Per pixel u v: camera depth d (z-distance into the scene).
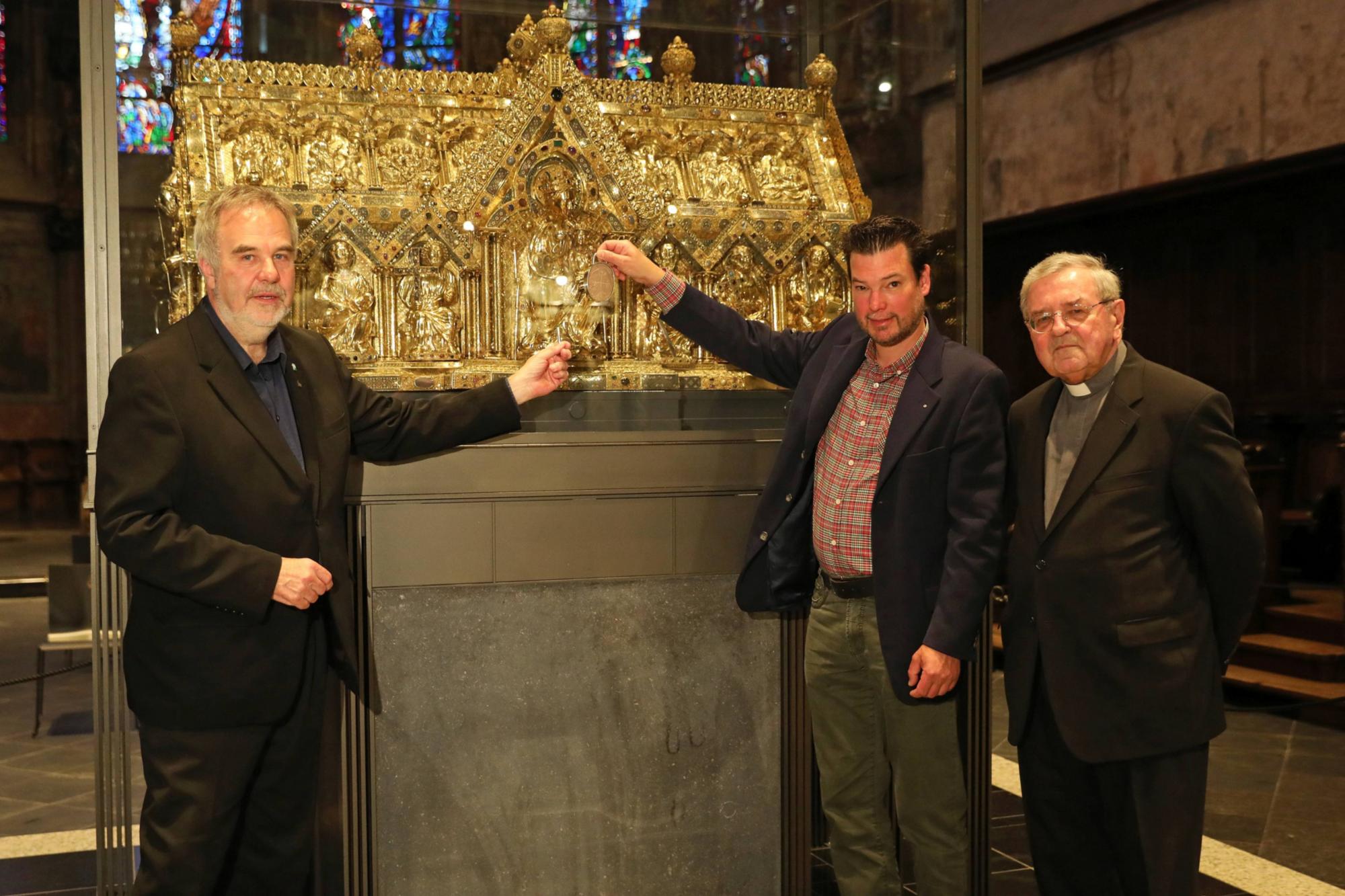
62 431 12.23
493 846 2.52
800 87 3.11
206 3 2.55
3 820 3.82
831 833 2.49
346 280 2.54
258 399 2.11
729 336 2.50
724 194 2.85
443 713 2.48
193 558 1.96
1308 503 6.58
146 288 2.46
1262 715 5.30
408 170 2.67
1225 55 6.06
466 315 2.63
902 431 2.25
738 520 2.64
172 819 2.03
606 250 2.48
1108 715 2.13
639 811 2.61
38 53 11.84
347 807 2.43
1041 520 2.24
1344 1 5.42
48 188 12.01
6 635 7.58
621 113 2.85
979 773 2.81
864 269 2.21
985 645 2.80
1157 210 6.96
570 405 2.63
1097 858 2.31
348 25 2.75
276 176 2.56
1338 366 6.48
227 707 2.05
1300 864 3.45
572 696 2.56
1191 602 2.15
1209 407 2.11
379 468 2.39
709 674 2.65
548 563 2.51
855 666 2.38
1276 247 6.80
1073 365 2.17
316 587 2.04
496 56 2.89
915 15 2.85
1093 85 6.91
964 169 2.80
